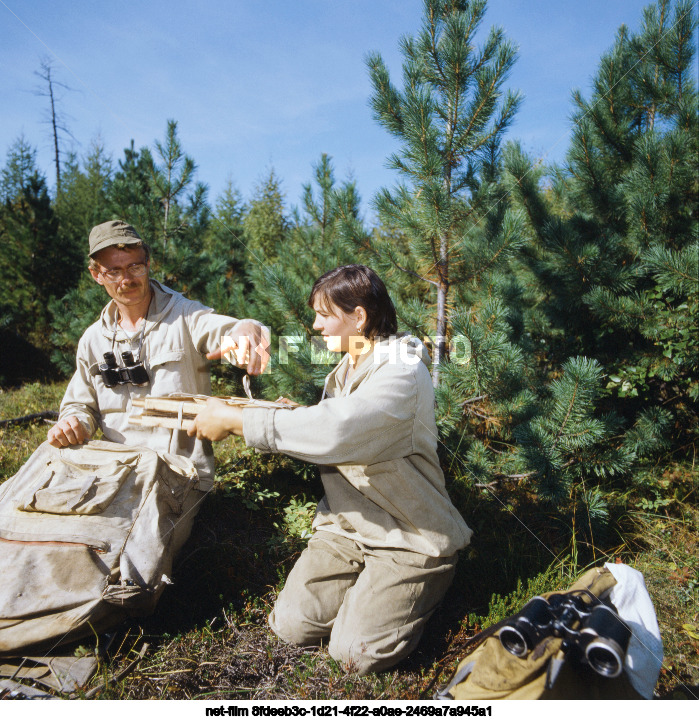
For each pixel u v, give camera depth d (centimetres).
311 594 230
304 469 346
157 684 206
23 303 792
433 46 364
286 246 527
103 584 209
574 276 434
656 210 420
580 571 289
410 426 221
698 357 394
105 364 270
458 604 264
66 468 241
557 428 334
